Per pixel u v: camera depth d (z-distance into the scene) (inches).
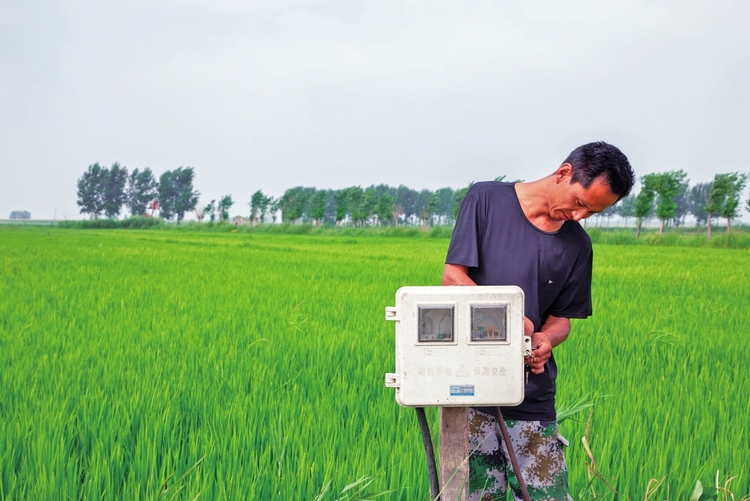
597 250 1208.8
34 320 330.6
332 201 4913.9
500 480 115.5
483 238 111.6
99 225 3577.8
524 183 113.7
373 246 1302.9
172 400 186.4
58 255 885.8
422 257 897.5
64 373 218.4
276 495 132.9
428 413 177.2
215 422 171.0
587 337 292.0
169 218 4896.7
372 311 368.2
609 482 138.0
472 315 84.7
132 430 169.9
